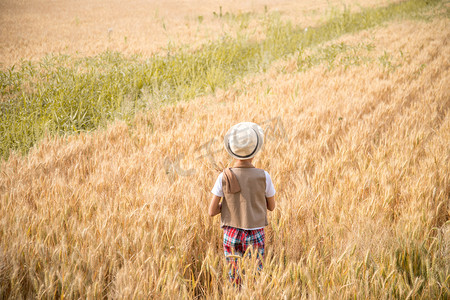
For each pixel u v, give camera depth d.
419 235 2.82
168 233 2.79
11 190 3.51
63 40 14.98
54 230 2.82
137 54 11.59
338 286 2.29
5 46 13.43
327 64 10.10
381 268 2.40
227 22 20.08
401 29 15.31
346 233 2.97
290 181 3.95
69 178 4.15
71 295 2.12
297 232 2.95
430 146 4.57
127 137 5.55
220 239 3.05
